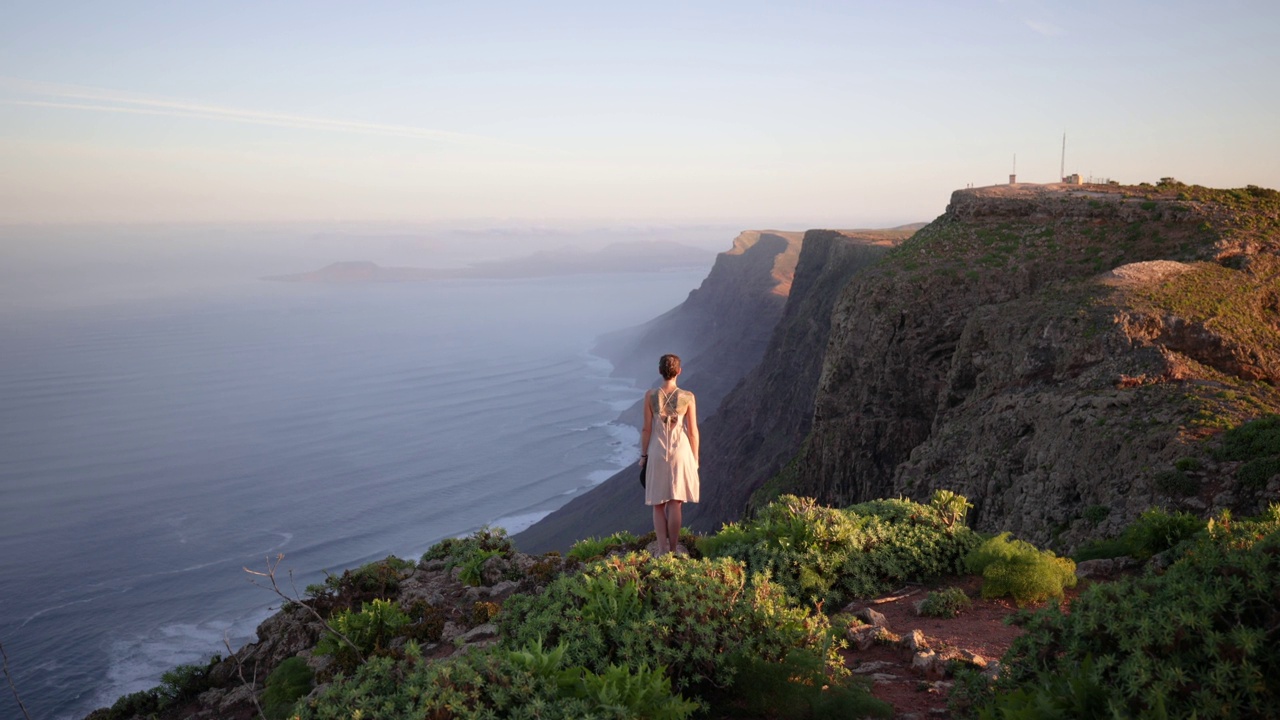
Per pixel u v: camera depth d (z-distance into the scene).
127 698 9.27
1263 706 3.28
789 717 5.14
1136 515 19.94
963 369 39.59
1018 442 30.17
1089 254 44.25
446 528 177.50
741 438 121.38
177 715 8.83
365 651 7.58
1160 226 43.75
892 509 10.55
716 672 5.54
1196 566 4.30
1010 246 47.53
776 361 126.56
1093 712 3.75
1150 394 26.38
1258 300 33.34
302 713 5.08
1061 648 4.50
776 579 8.53
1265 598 3.64
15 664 111.94
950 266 47.16
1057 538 23.45
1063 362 31.94
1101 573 8.94
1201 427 22.27
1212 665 3.54
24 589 143.75
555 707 4.43
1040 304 36.84
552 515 148.62
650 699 4.65
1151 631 3.80
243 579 147.50
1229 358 29.47
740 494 96.50
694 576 6.03
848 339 48.72
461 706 4.41
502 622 6.22
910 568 9.29
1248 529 6.82
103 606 134.62
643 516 113.38
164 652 115.56
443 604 8.77
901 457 45.34
